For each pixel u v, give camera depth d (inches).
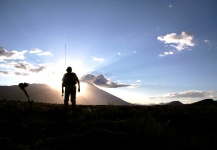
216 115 428.5
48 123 428.5
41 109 576.1
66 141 283.4
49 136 358.3
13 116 469.7
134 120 348.5
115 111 532.1
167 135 291.0
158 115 454.9
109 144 268.8
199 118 394.9
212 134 295.9
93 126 359.9
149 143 273.1
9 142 291.9
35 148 289.0
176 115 443.8
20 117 477.7
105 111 534.9
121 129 327.0
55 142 298.7
